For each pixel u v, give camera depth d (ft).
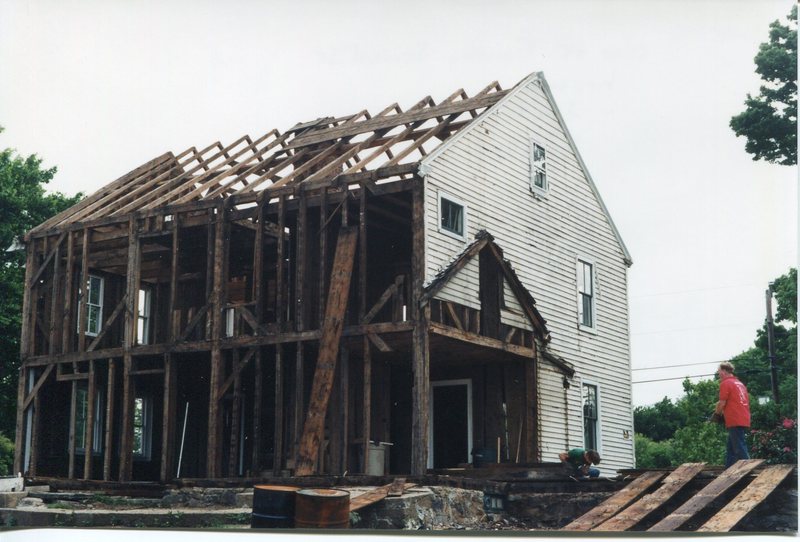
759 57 86.43
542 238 76.38
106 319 79.41
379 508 46.11
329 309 61.31
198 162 80.48
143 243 75.05
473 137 68.85
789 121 86.22
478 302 66.28
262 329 64.23
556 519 51.39
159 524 46.75
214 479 58.08
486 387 72.23
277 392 62.49
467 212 66.80
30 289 75.05
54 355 72.69
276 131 82.48
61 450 75.31
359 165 64.75
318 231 68.69
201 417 78.89
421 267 60.18
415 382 58.44
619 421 83.71
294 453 64.49
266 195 65.77
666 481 46.26
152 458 79.05
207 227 69.72
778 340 107.86
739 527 43.73
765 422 67.10
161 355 69.77
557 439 72.95
